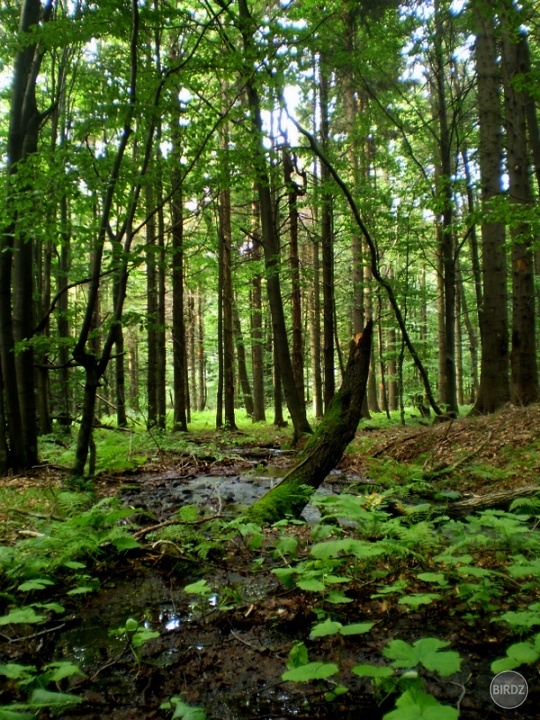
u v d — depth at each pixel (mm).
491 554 3615
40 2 6949
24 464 7371
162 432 12031
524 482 6191
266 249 10273
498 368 10555
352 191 11547
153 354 13828
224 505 5969
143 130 7438
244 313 22219
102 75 7512
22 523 4578
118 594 3389
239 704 2219
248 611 3045
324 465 5016
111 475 7992
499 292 10570
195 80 7613
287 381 10594
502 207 6863
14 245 7461
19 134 6867
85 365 6141
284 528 4066
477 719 2053
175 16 6180
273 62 7199
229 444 11953
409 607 3010
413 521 4430
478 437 8508
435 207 8258
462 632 2738
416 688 1850
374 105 12469
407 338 10562
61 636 2840
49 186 5770
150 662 2561
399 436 10250
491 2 6797
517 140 10125
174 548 4012
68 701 1901
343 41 10680
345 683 2350
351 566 3469
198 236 14938
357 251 18062
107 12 5695
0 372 7246
